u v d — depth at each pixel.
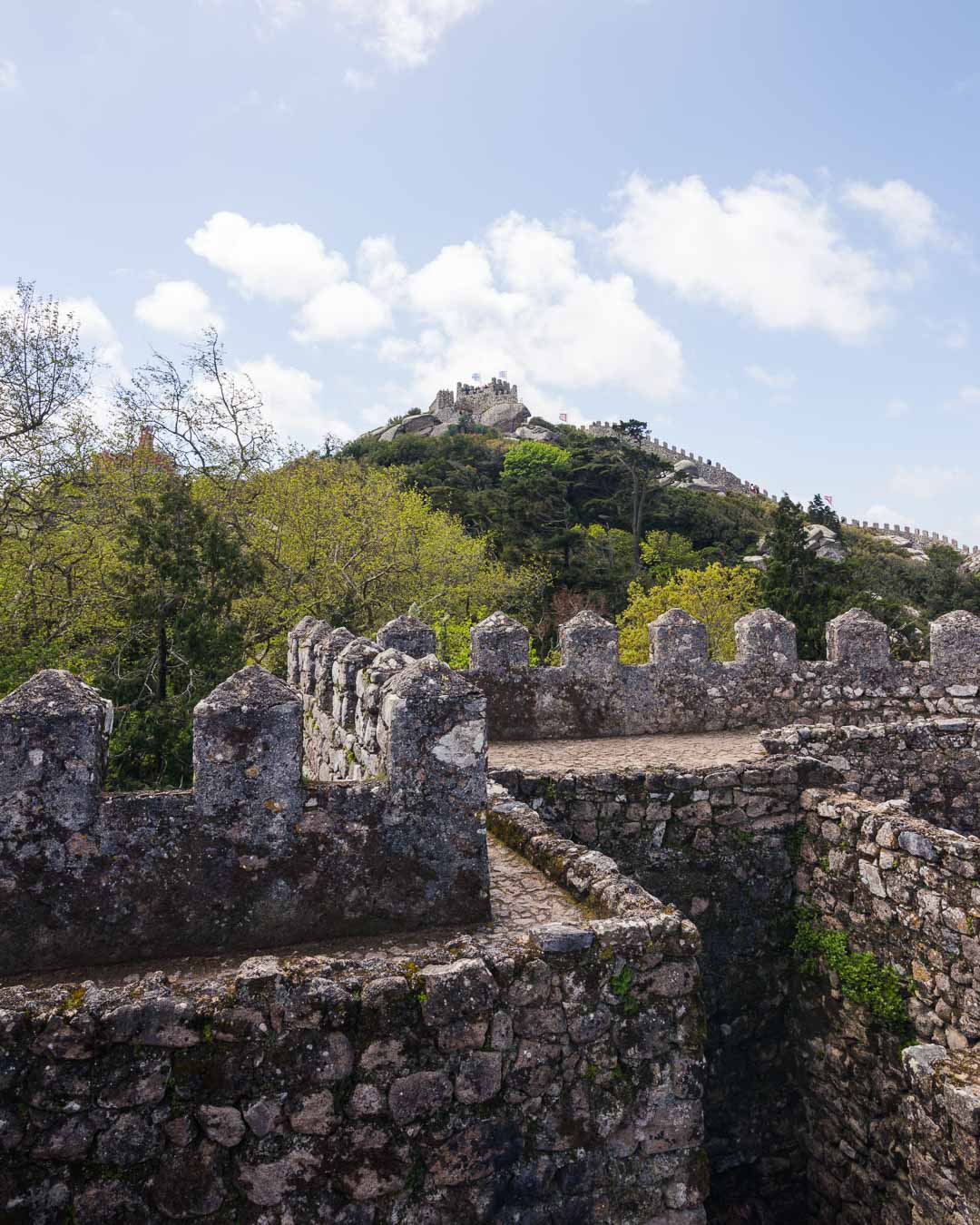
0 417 17.52
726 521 65.88
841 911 7.11
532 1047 4.04
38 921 4.23
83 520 18.52
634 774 7.62
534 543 47.00
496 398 104.19
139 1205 3.57
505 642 10.95
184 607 15.64
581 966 4.16
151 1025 3.63
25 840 4.22
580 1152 4.07
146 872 4.34
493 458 71.56
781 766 7.79
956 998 5.90
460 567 29.83
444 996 3.92
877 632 11.86
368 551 26.17
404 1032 3.87
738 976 7.57
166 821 4.37
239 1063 3.69
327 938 4.57
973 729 9.31
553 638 37.28
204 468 22.83
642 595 33.84
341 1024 3.80
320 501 25.83
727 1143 7.36
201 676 15.16
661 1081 4.20
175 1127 3.62
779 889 7.70
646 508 63.25
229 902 4.43
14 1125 3.51
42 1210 3.50
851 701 11.77
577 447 73.62
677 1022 4.26
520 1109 4.00
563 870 5.46
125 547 17.56
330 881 4.58
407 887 4.70
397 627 9.84
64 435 18.19
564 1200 4.03
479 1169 3.92
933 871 6.19
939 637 11.98
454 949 4.26
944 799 9.19
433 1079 3.89
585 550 50.19
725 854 7.64
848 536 78.94
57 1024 3.57
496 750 10.20
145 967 4.26
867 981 6.69
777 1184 7.35
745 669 11.58
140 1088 3.61
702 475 94.00
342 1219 3.74
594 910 4.92
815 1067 7.24
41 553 18.17
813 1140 7.26
